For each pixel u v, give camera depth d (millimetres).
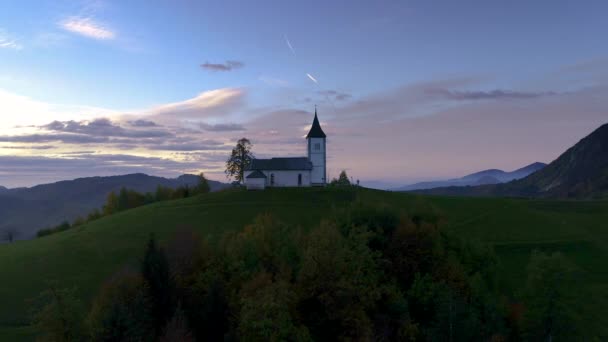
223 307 40844
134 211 97312
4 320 47312
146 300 39188
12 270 61875
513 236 76750
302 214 87500
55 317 36594
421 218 58000
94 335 36062
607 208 102375
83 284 55969
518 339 46688
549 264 46281
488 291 50594
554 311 45031
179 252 47812
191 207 94750
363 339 40906
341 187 109000
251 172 112875
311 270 44219
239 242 49625
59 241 76500
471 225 83000
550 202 109562
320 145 123000
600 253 69562
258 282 41500
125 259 64562
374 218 56312
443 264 50938
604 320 48688
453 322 42250
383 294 47281
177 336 34938
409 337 42938
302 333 38969
